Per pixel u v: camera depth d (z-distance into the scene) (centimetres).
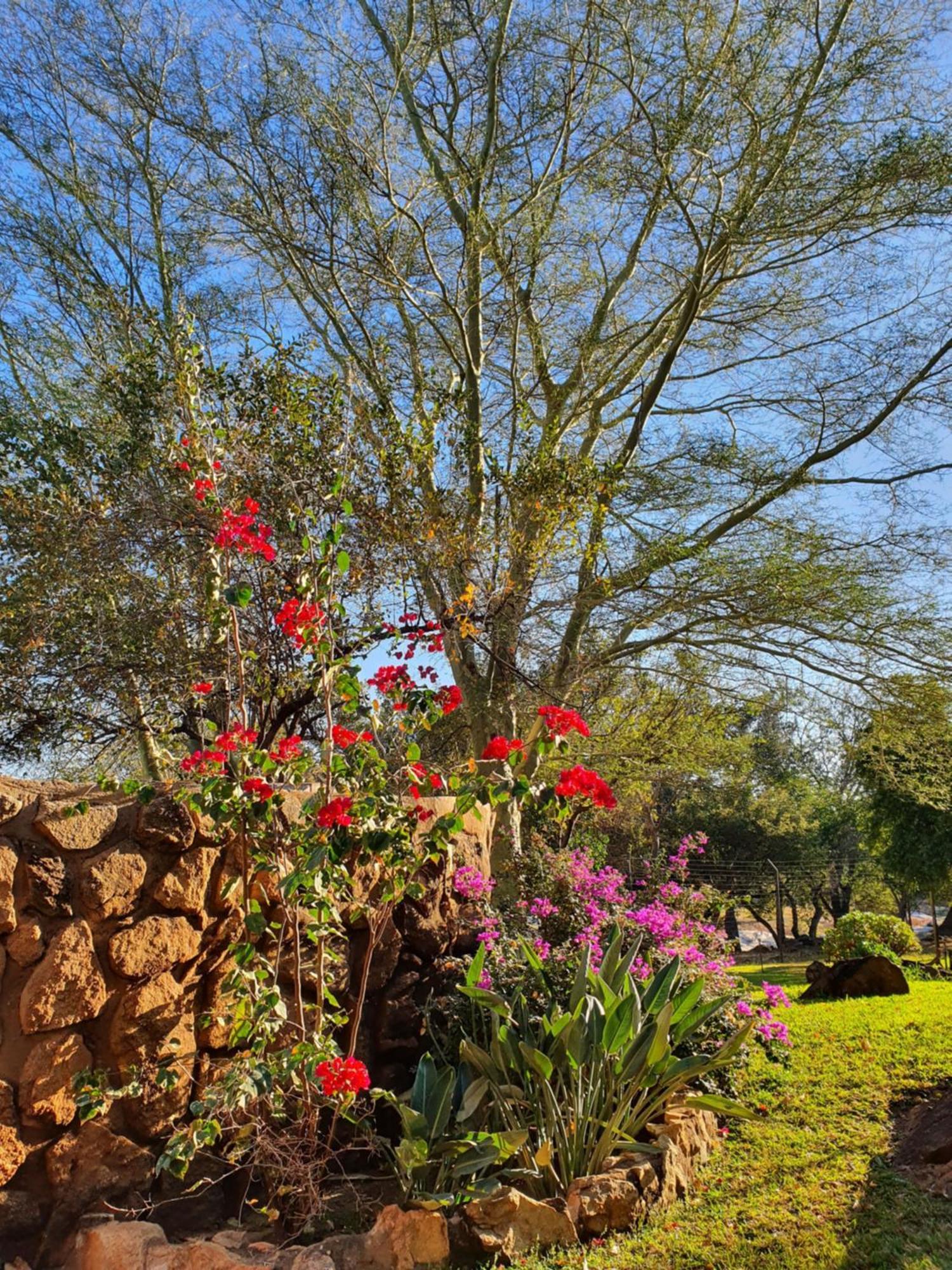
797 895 2916
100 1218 369
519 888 671
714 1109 467
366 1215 411
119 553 682
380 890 492
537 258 1122
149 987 402
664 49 989
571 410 1220
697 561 1024
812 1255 374
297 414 712
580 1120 430
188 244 1084
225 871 438
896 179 981
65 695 691
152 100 993
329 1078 367
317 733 692
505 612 845
